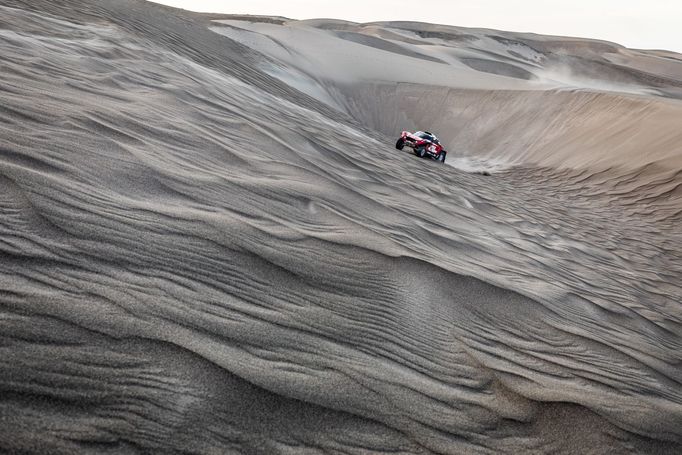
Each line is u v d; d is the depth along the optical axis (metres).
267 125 6.05
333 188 4.45
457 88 32.50
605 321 3.86
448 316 2.77
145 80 5.91
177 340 1.72
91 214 2.30
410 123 30.95
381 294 2.68
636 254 8.88
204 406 1.50
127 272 2.00
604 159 18.78
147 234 2.33
